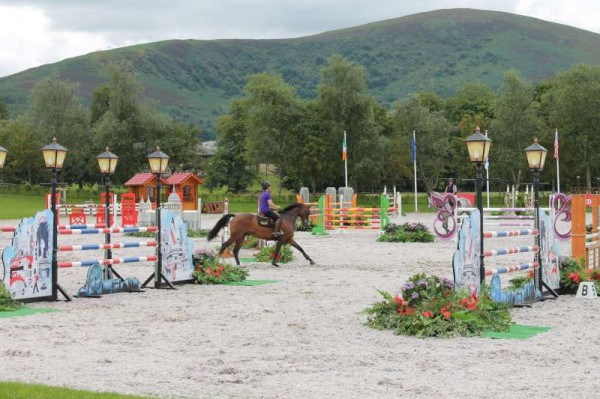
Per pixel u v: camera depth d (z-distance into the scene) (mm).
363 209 39031
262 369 9117
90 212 56594
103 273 17375
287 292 16719
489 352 10211
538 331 11906
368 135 80250
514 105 77438
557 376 8773
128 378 8586
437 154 85000
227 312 13859
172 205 37938
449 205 32500
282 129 82875
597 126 75812
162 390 7992
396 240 32438
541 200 69625
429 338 11258
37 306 14742
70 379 8500
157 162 17594
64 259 24969
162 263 17625
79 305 14898
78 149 88312
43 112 87125
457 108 104375
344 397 7754
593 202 19469
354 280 18922
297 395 7824
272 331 11859
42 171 95250
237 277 18797
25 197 82500
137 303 15148
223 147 98938
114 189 95250
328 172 82938
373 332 11773
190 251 18391
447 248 29125
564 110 75875
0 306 14109
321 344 10812
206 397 7695
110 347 10586
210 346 10664
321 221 37531
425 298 12055
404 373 8922
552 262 16141
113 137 86062
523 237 34344
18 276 14875
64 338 11289
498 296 13906
